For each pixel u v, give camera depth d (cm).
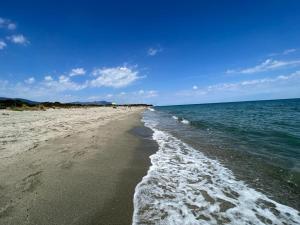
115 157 898
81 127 1664
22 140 1037
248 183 662
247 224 452
